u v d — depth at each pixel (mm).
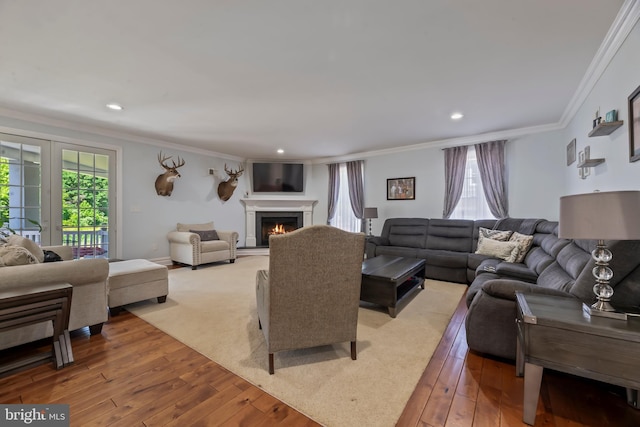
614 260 1517
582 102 3102
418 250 4520
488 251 3859
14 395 1572
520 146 4508
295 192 7031
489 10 1784
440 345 2176
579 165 2842
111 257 4613
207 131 4570
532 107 3512
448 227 4770
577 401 1526
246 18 1849
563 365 1309
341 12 1797
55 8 1744
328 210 6797
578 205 1348
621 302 1503
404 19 1868
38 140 3869
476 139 4812
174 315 2773
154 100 3250
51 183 3986
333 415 1433
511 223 4152
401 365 1894
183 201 5664
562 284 1949
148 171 5066
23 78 2693
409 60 2396
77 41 2102
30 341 2025
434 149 5324
